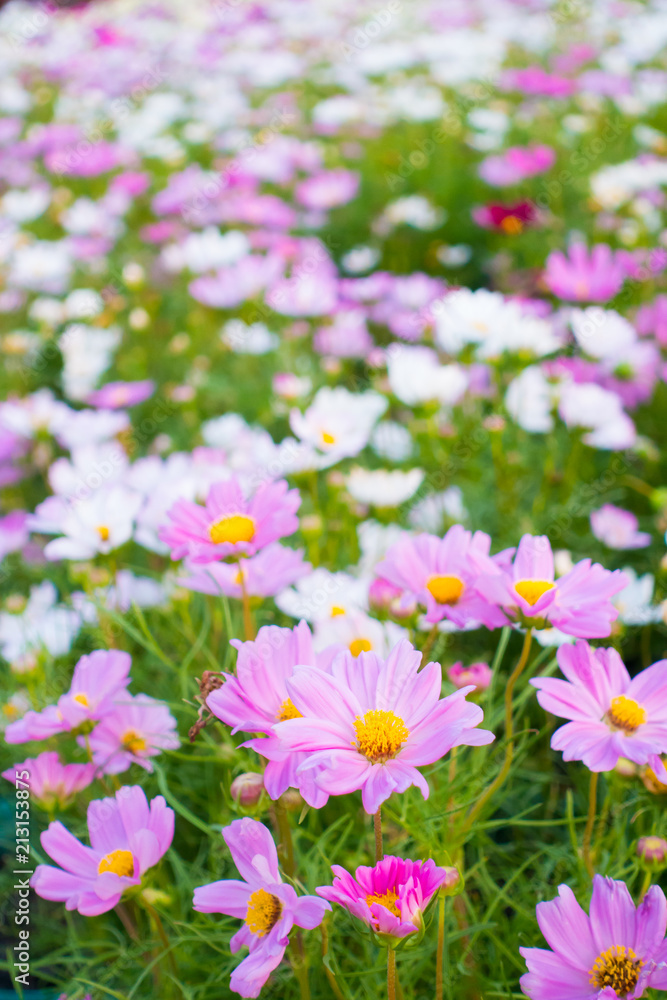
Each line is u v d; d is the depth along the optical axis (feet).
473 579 2.79
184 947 2.98
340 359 5.79
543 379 4.60
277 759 2.57
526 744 3.02
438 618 2.83
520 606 2.71
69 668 3.78
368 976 2.85
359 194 8.78
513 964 2.91
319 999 2.87
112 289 7.26
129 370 6.47
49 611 3.87
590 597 2.73
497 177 7.79
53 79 12.55
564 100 10.02
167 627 3.82
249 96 11.25
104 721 2.98
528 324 4.49
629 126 9.05
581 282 5.11
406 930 2.44
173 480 3.65
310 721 2.54
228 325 6.13
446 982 2.84
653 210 6.98
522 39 11.84
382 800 2.47
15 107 11.64
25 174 9.55
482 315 4.49
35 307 6.91
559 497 4.56
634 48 10.51
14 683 3.63
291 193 8.99
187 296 7.25
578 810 3.26
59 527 3.29
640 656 3.82
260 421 5.69
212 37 13.00
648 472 4.80
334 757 2.50
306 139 9.91
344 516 4.04
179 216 8.10
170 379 6.56
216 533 2.89
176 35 13.42
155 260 7.97
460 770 3.01
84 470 3.84
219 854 3.05
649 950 2.48
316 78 11.44
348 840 3.15
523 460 4.63
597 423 4.17
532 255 7.33
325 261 6.68
